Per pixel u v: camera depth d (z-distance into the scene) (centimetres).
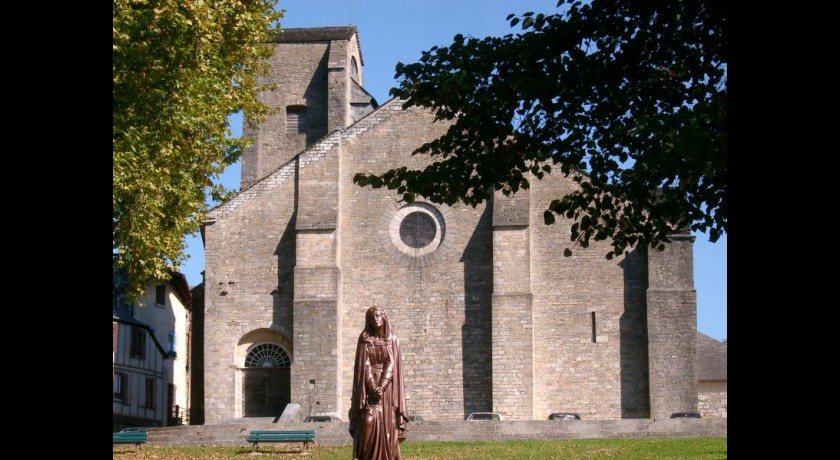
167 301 6088
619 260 4384
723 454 2708
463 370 4372
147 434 3394
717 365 5259
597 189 1966
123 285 5344
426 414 4353
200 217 3534
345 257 4506
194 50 2855
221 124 3422
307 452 3100
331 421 4066
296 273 4406
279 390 4500
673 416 4159
